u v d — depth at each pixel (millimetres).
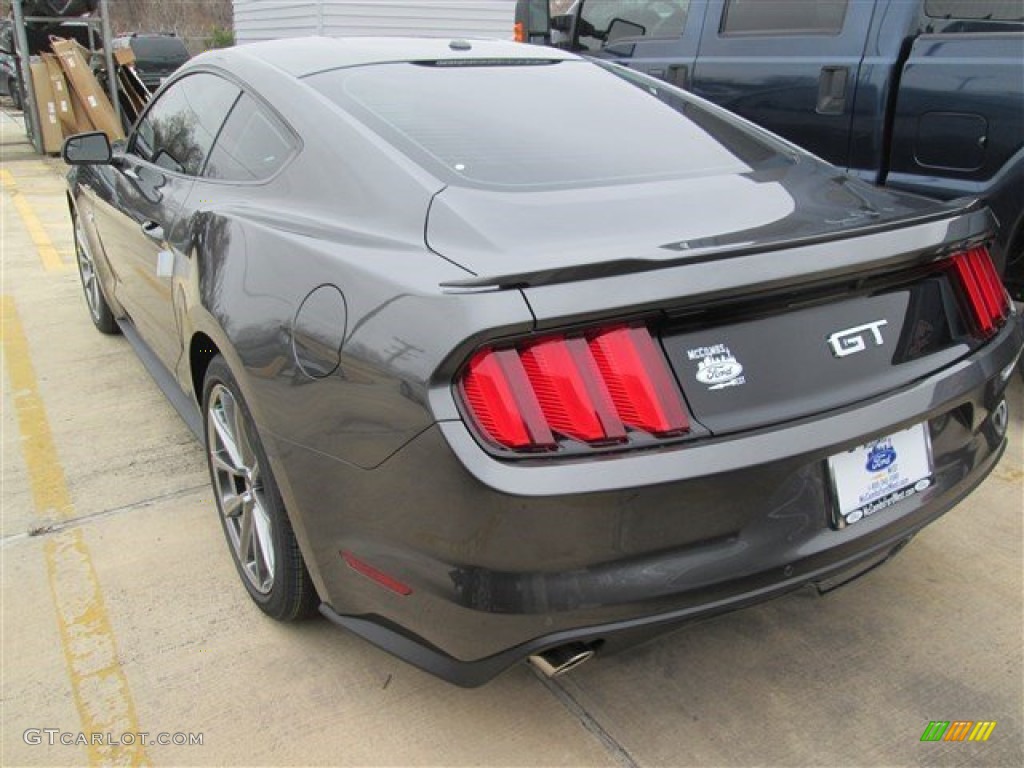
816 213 2207
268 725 2234
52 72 11875
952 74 3887
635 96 2906
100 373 4488
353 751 2158
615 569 1770
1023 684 2369
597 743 2188
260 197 2531
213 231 2561
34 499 3291
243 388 2260
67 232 7703
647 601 1780
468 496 1688
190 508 3227
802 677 2406
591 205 2111
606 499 1693
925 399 2078
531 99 2705
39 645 2516
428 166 2229
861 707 2299
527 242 1916
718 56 5043
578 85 2891
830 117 4457
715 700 2328
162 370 3688
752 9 4887
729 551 1850
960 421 2270
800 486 1914
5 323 5258
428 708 2297
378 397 1814
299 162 2443
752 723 2250
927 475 2180
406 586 1876
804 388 1937
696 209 2158
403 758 2141
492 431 1689
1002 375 2322
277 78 2729
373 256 1988
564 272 1681
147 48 17297
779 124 4738
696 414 1807
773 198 2297
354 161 2291
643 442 1743
